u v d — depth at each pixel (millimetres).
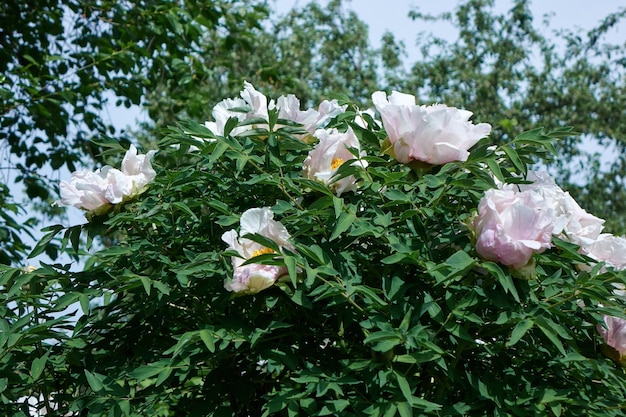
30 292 2176
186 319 2262
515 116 16172
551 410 1941
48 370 2246
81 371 2178
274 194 2197
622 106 16500
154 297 2076
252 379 2082
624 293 2256
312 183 1874
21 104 6352
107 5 7102
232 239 1897
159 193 2217
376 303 1798
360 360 1814
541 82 16750
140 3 7352
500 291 1827
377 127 2227
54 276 2139
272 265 1804
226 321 1906
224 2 8234
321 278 1791
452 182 1864
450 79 16969
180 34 7234
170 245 2178
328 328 2018
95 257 2217
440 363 1741
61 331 2141
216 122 2307
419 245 1895
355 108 2254
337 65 17234
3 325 2064
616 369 1976
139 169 2178
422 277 2016
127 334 2211
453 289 1884
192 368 1964
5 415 2119
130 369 2000
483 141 2031
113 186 2113
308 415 1881
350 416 1737
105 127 7395
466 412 1891
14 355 2146
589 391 1997
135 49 6883
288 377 1983
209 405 2002
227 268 1856
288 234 1913
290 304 1998
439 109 1906
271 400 1783
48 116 6535
